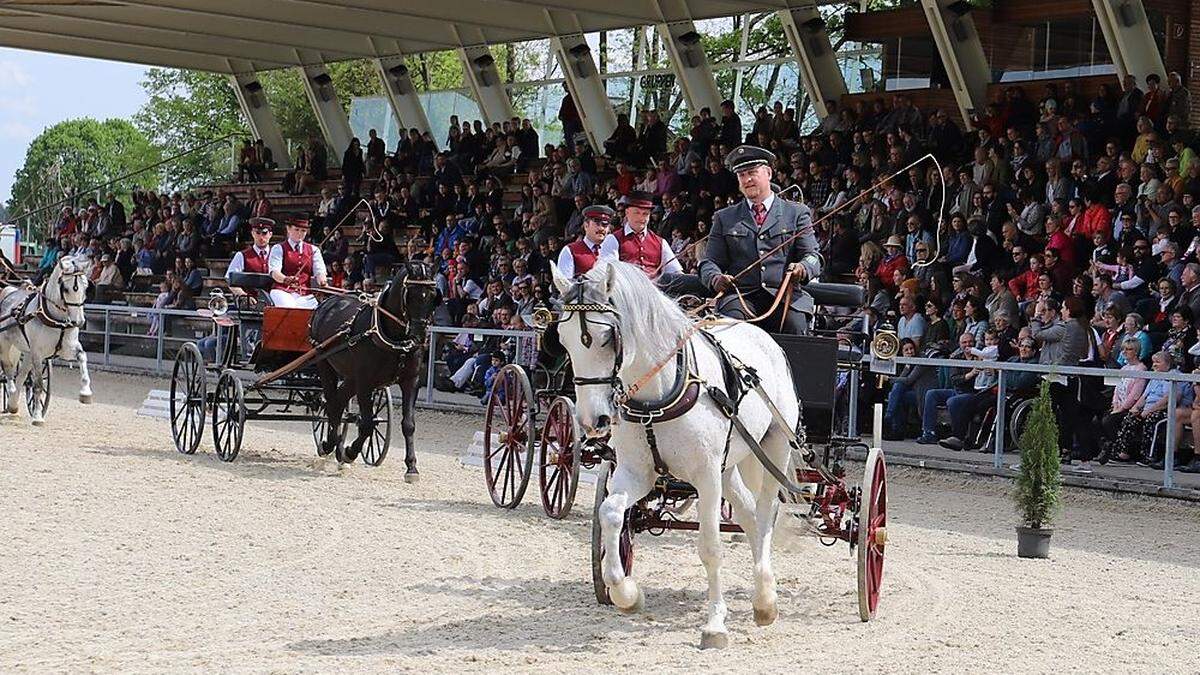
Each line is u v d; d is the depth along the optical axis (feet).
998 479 46.34
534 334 59.41
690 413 23.16
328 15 85.35
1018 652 24.16
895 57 74.49
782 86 81.35
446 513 38.01
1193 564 34.19
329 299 46.09
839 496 27.45
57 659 22.02
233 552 31.42
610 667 22.40
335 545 32.65
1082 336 47.52
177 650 22.82
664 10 78.18
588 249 37.88
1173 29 63.46
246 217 101.24
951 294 57.26
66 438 52.37
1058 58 67.82
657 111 86.99
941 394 48.73
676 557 32.50
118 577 28.43
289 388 47.70
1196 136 56.90
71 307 56.03
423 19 86.63
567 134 88.69
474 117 99.45
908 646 24.39
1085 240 54.85
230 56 102.78
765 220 28.45
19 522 34.01
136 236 107.55
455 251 78.89
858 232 62.90
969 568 32.55
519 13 82.99
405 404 44.65
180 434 49.62
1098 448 45.32
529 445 38.83
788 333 28.19
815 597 28.66
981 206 59.31
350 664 22.20
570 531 35.86
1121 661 23.75
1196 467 42.78
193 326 78.59
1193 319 47.19
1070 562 33.83
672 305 23.66
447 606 26.76
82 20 89.30
